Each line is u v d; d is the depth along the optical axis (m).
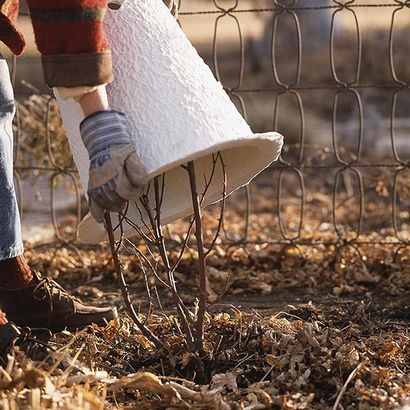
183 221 8.70
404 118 14.90
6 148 4.21
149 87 3.72
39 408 3.59
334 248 6.66
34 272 4.65
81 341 4.68
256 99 15.07
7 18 3.92
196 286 6.35
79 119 3.84
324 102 16.75
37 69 17.77
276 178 11.23
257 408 3.85
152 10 3.89
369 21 21.12
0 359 4.01
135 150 3.47
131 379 3.95
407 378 4.16
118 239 4.27
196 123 3.64
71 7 3.39
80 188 8.55
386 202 9.54
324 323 5.20
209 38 27.84
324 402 3.97
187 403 3.86
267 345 4.42
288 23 20.80
